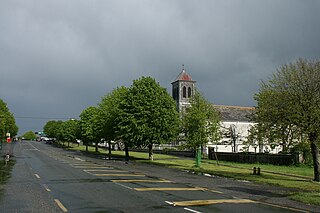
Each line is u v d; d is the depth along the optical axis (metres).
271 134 22.61
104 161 39.88
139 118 43.44
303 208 12.26
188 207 11.68
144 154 62.97
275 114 21.86
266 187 18.64
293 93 21.56
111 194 14.23
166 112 43.38
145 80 45.25
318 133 21.11
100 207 11.30
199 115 31.80
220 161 45.78
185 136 33.72
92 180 19.33
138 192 14.97
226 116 69.12
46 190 15.09
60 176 21.22
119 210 10.86
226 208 11.73
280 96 21.92
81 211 10.59
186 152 56.94
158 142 43.34
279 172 29.89
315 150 22.20
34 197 13.20
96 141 68.62
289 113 21.38
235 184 19.73
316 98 21.11
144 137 43.28
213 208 11.64
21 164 31.42
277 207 12.27
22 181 18.48
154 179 21.11
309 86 21.36
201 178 22.97
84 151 74.75
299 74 21.64
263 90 23.52
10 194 13.92
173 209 11.22
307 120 20.91
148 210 10.95
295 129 21.89
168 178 22.12
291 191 17.03
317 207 12.62
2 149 70.12
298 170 32.56
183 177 23.25
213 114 33.25
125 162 39.03
